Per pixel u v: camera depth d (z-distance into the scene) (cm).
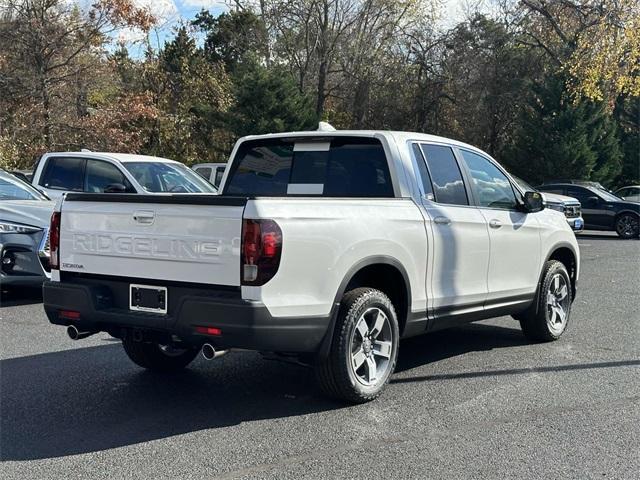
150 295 495
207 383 600
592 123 3347
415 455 438
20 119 2677
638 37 2645
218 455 439
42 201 1009
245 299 453
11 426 492
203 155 3578
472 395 562
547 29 3594
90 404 541
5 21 2733
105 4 2791
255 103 3353
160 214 487
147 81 3484
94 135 2778
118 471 416
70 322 533
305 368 649
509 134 3844
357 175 605
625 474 411
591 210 2300
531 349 719
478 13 3847
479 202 657
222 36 4272
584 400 549
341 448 450
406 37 3906
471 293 629
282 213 464
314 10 3794
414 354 698
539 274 724
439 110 3972
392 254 541
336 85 3925
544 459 433
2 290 1039
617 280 1229
